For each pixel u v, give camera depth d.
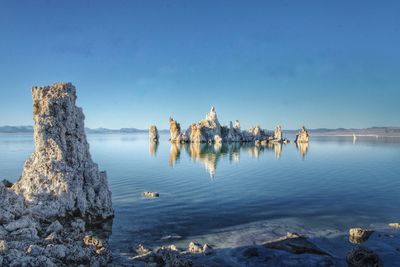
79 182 39.50
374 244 33.38
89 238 31.14
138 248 32.56
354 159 116.06
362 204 49.50
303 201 51.25
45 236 32.12
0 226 30.52
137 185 64.06
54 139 39.56
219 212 45.06
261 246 33.12
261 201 51.22
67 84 41.91
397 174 78.62
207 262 29.56
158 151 154.00
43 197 36.50
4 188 34.34
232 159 115.31
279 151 154.50
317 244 33.53
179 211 45.53
